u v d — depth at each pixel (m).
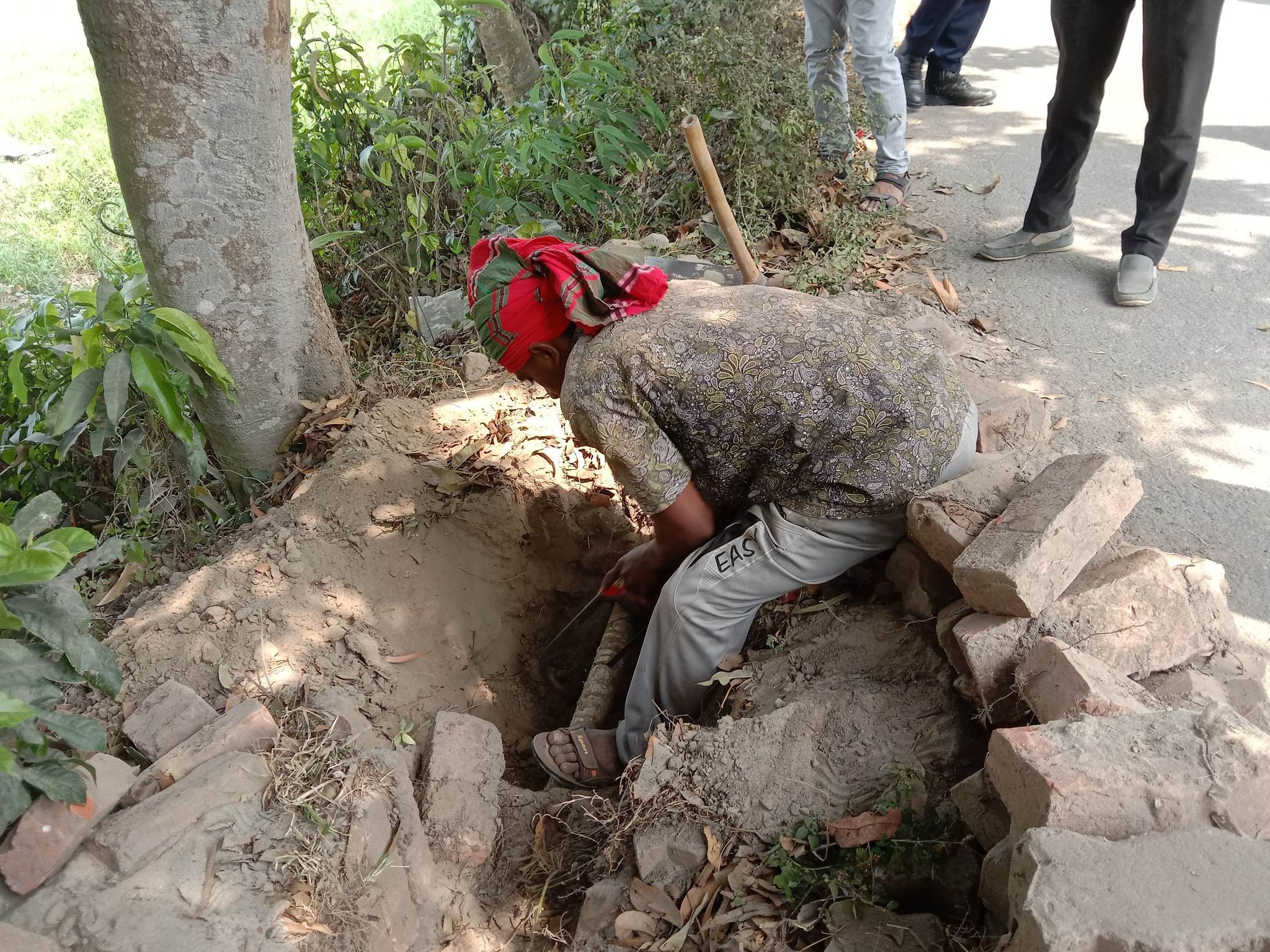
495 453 3.03
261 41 2.71
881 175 4.42
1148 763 1.62
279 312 3.02
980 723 2.06
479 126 3.95
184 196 2.75
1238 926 1.39
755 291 2.20
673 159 4.32
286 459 3.17
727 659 2.41
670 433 2.16
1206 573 2.13
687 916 1.92
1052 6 3.53
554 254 2.05
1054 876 1.47
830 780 2.05
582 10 5.45
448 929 2.03
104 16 2.50
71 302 3.47
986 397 2.88
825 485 2.15
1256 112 5.16
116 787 1.91
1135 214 3.94
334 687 2.34
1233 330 3.53
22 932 1.67
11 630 1.96
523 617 2.96
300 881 1.85
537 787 2.62
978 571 2.00
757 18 4.80
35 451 3.25
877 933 1.78
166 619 2.48
